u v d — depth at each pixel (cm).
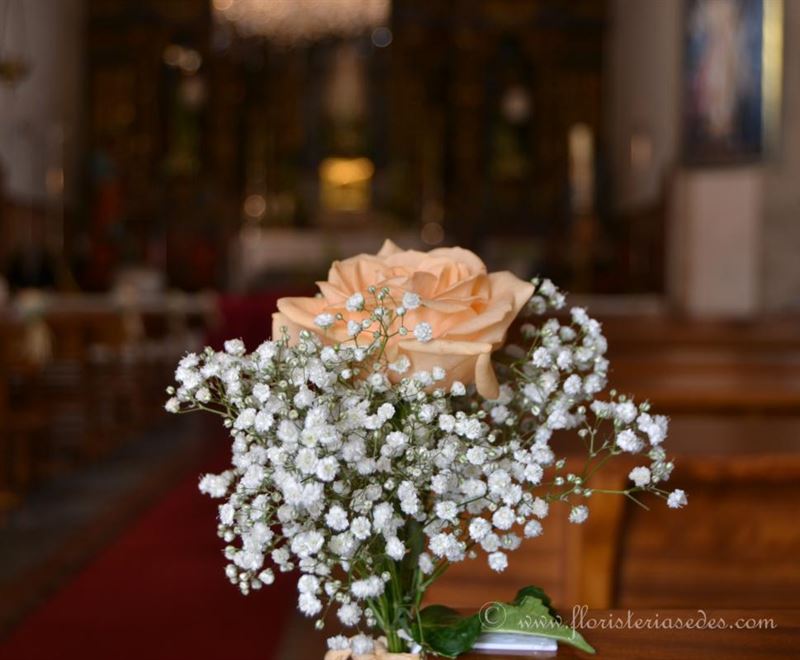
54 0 1459
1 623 390
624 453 215
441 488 102
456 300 105
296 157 1709
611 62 1650
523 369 120
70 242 1472
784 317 1008
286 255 1586
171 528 535
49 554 488
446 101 1708
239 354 107
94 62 1628
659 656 119
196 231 1597
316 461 96
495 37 1680
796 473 212
